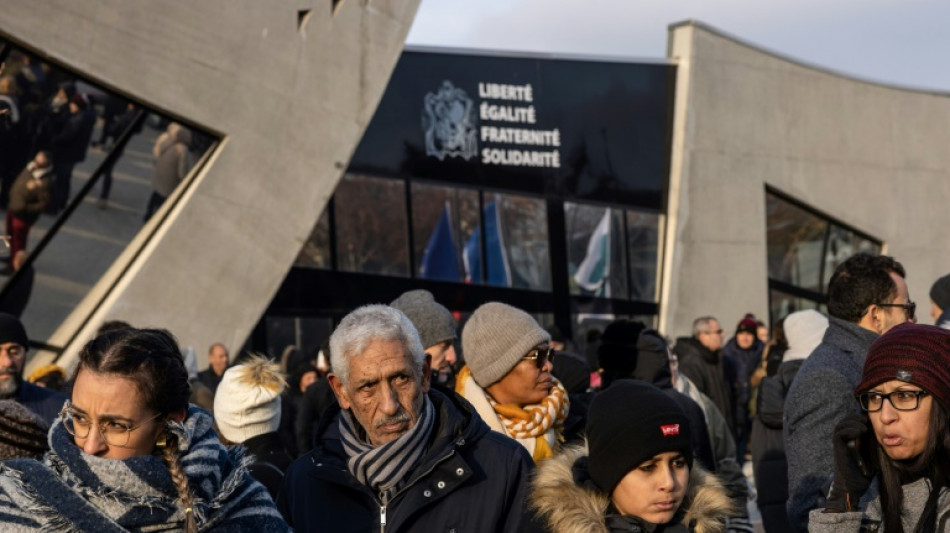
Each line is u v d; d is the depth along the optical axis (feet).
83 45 37.32
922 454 9.10
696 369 34.14
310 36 43.86
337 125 45.01
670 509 9.85
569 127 63.16
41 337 38.50
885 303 13.08
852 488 9.53
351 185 52.85
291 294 49.62
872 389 9.31
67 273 38.99
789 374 18.35
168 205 41.14
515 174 60.39
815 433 12.75
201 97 40.55
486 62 59.77
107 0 37.78
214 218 41.52
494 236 58.85
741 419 45.57
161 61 39.34
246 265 42.55
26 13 35.88
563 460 10.30
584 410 14.93
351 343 10.25
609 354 16.70
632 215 66.03
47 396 16.92
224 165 41.65
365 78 45.96
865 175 78.54
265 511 8.34
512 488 10.48
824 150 76.13
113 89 38.50
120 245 40.11
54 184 38.19
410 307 17.21
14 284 37.86
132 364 7.73
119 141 39.47
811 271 75.87
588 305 62.95
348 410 10.81
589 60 64.59
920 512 9.18
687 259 67.67
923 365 9.07
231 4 41.14
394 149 55.01
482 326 13.41
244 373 13.93
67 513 7.43
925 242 81.76
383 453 10.12
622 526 9.87
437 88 57.26
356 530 10.32
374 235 53.47
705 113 68.95
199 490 7.96
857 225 77.71
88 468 7.61
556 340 31.91
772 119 72.95
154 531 7.70
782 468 18.76
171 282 40.42
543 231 61.31
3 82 36.42
